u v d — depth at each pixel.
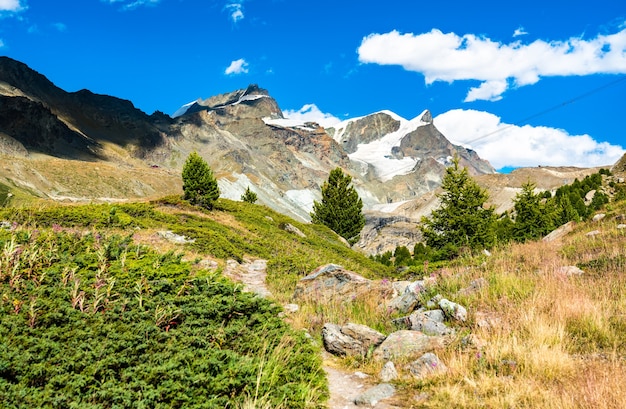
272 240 32.41
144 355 5.95
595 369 6.12
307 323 10.67
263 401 5.53
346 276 13.40
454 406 5.79
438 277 13.06
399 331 8.59
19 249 9.17
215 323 7.84
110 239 14.21
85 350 5.81
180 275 9.87
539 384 6.06
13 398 4.48
